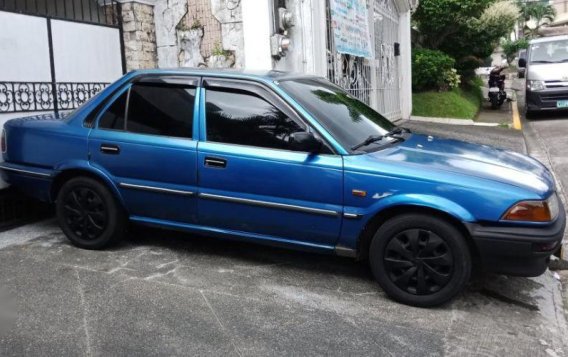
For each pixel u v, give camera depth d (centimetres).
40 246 497
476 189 361
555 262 478
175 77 454
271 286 416
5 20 565
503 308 393
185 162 432
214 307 378
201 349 325
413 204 370
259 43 729
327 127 404
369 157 392
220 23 757
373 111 503
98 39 697
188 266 452
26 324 351
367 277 436
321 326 355
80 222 480
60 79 634
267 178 407
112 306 377
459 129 1279
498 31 1788
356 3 987
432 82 1689
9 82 566
